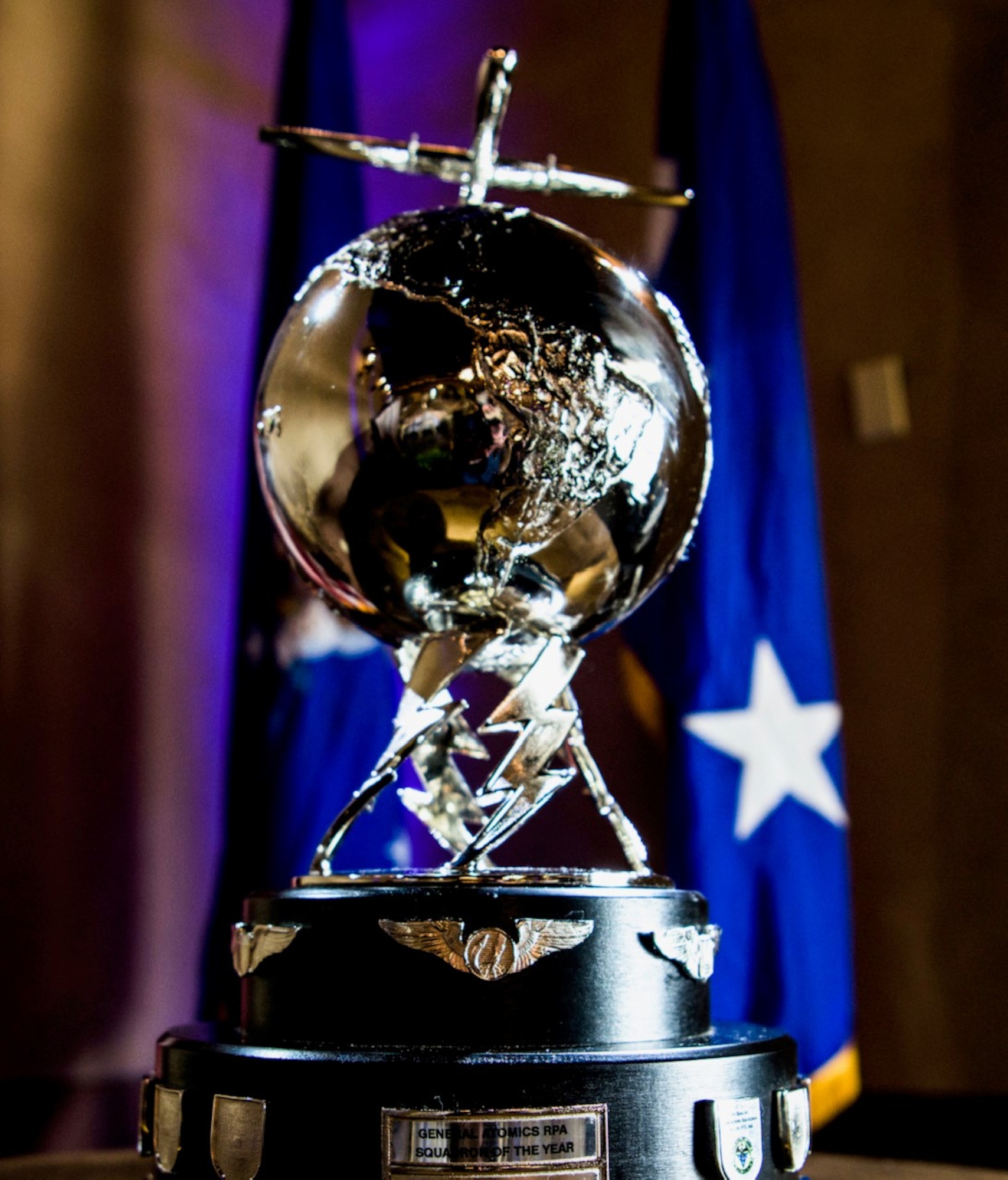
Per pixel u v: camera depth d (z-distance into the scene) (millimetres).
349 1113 798
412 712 983
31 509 2150
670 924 919
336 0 2176
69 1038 2084
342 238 2080
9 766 2080
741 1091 859
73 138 2258
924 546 2174
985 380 2156
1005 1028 2014
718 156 2025
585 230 2441
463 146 2557
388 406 914
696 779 1880
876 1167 1262
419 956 849
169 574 2297
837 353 2281
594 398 926
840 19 2344
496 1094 792
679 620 1927
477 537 942
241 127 2488
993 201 2182
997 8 2209
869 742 2174
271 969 908
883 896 2129
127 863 2182
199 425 2369
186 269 2381
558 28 2525
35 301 2191
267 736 1914
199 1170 863
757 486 1943
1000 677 2088
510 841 2264
